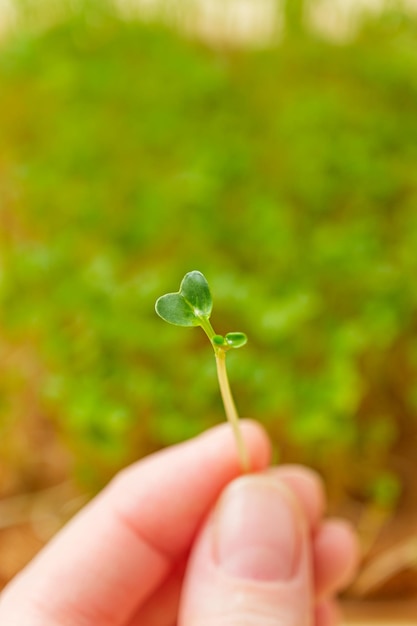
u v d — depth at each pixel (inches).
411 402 9.7
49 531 9.3
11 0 14.6
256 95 13.9
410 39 14.7
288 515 6.2
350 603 8.9
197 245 10.9
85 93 13.3
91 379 9.1
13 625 6.4
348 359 9.2
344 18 15.4
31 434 9.9
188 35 15.0
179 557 7.0
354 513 9.4
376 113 13.2
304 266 10.5
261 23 15.3
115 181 12.2
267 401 8.9
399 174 11.9
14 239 11.8
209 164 11.7
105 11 14.8
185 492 6.9
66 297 9.5
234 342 5.1
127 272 10.9
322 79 14.4
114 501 6.9
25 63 13.4
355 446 9.5
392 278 10.0
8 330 9.7
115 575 6.7
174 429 9.0
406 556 8.8
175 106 13.3
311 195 11.8
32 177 11.6
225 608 5.9
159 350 9.4
